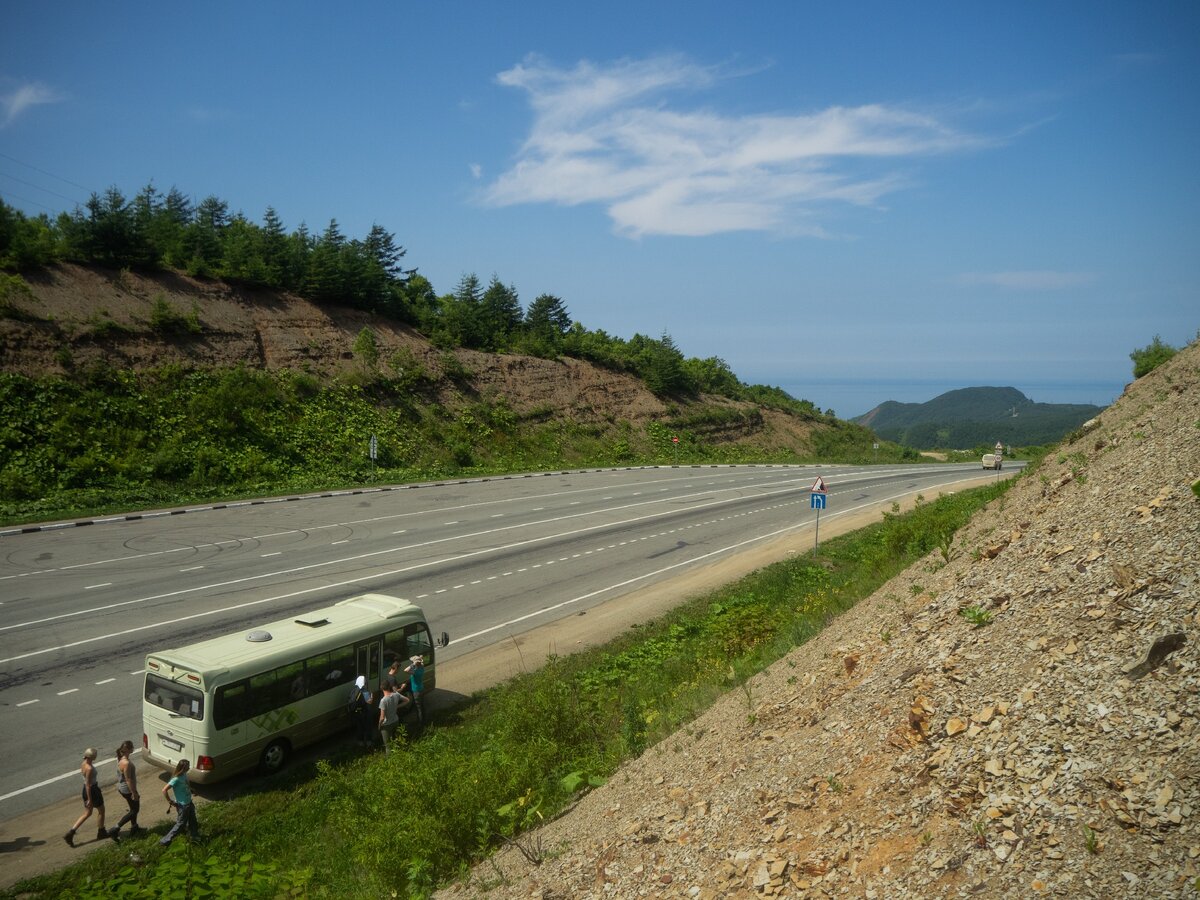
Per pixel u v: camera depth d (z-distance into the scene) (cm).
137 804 1134
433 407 5341
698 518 3709
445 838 929
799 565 2602
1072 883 425
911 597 1088
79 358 3869
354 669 1479
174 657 1303
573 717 1265
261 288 5259
